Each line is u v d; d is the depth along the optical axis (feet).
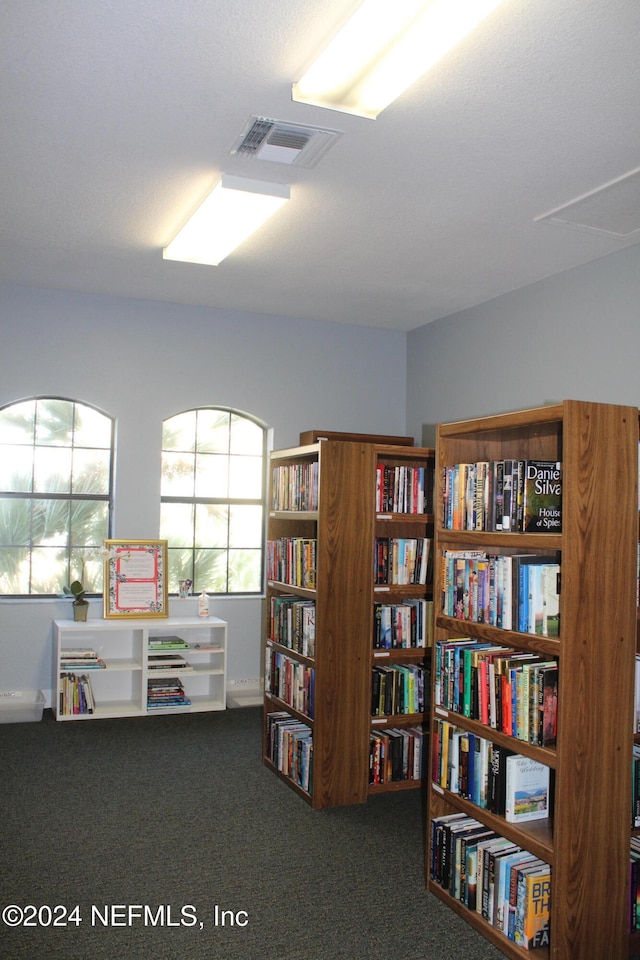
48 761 15.81
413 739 14.67
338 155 11.32
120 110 10.21
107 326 20.04
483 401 19.30
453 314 20.72
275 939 9.53
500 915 9.55
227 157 11.54
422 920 10.07
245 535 22.15
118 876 11.00
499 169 11.69
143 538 20.40
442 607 10.89
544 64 8.86
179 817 13.17
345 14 8.15
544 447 10.78
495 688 9.69
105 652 19.99
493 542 9.86
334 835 12.66
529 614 9.27
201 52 8.86
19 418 19.93
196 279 18.17
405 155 11.28
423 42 8.10
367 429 22.63
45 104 10.08
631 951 9.42
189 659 20.56
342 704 13.99
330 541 13.97
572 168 11.61
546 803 9.76
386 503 14.76
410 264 16.39
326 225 14.25
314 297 19.49
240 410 21.36
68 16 8.23
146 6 8.05
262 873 11.24
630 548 9.07
